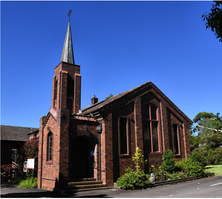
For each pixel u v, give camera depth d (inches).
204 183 574.6
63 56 883.4
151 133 731.4
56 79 818.8
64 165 525.3
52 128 590.6
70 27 928.9
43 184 601.3
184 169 703.7
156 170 679.1
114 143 616.7
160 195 442.0
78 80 804.0
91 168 600.4
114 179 588.7
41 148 642.2
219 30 286.4
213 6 281.3
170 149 760.3
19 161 804.0
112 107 631.2
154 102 765.9
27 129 1107.9
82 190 511.2
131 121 676.1
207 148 1317.7
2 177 843.4
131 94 690.8
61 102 738.2
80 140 608.7
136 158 638.5
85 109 886.4
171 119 813.9
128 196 441.4
